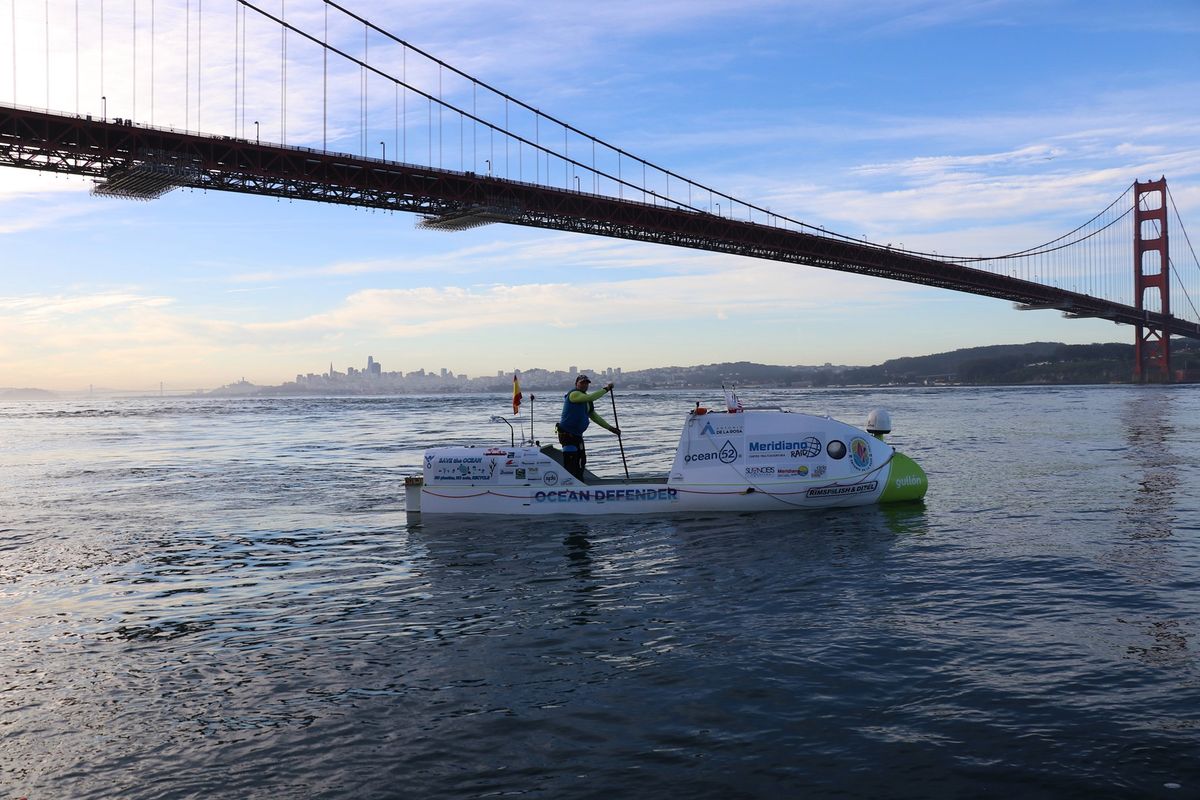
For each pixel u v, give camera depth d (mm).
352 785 3674
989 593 6809
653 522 10492
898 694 4605
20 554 9234
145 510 12797
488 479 11328
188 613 6668
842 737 4062
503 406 88625
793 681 4828
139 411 93250
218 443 31562
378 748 4039
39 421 62906
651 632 5859
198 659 5461
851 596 6750
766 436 11320
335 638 5898
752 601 6645
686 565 8008
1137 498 12312
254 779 3750
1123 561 7949
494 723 4309
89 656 5570
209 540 10016
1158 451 20656
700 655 5324
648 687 4777
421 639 5820
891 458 11773
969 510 11242
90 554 9211
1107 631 5730
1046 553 8367
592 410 11586
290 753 4004
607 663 5211
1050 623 5945
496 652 5480
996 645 5449
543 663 5238
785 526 10078
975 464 17875
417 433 36344
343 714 4473
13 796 3627
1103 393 105000
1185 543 8820
